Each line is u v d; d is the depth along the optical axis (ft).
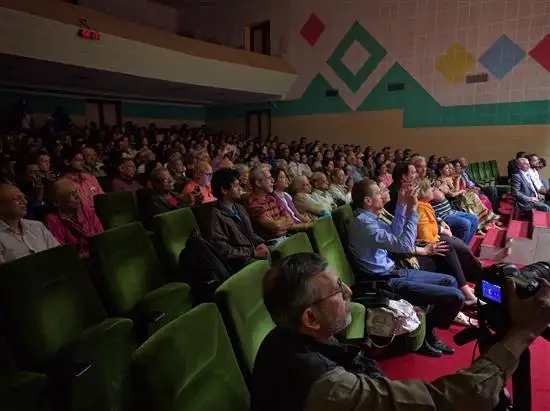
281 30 38.73
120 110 37.78
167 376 3.23
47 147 24.35
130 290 7.01
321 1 36.37
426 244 10.25
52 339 5.45
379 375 3.97
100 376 4.55
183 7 43.47
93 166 18.92
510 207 23.81
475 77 30.73
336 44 36.22
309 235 8.26
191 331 3.74
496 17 29.45
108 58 24.59
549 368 7.71
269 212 11.59
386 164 25.11
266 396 3.19
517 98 29.45
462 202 18.61
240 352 4.60
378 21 34.01
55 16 21.35
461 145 31.89
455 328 9.43
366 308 7.45
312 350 3.24
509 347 3.04
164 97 38.70
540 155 29.09
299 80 38.60
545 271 3.88
